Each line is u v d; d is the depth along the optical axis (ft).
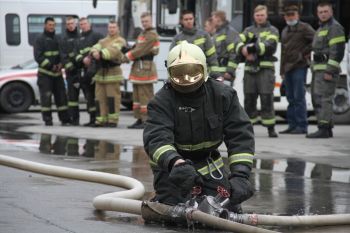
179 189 38.65
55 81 104.42
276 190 50.98
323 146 77.25
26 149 73.20
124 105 138.51
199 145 38.65
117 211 41.34
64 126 102.99
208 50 83.25
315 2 101.81
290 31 87.51
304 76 88.38
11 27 162.30
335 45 82.89
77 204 44.55
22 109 133.90
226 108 38.65
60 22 163.84
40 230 37.14
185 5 109.19
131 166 61.16
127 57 95.86
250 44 84.58
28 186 50.85
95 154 69.26
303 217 38.93
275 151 72.74
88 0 164.35
